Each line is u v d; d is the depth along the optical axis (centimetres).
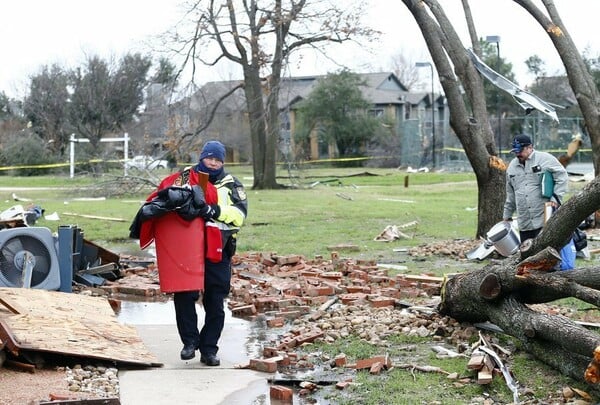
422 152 5231
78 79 5178
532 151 1125
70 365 721
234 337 890
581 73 1722
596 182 683
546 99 5675
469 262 1373
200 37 3200
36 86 5231
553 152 4253
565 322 684
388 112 6675
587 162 4334
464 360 757
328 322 912
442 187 3434
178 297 781
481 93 1586
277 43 3247
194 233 761
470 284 805
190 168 789
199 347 784
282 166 4800
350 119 6009
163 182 793
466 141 1559
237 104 5084
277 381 715
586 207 692
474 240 1597
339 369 755
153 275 1255
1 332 683
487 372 691
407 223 1975
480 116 1570
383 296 1030
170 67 4856
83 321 814
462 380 699
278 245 1612
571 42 1731
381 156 5791
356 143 6075
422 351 800
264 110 3409
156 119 4312
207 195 769
